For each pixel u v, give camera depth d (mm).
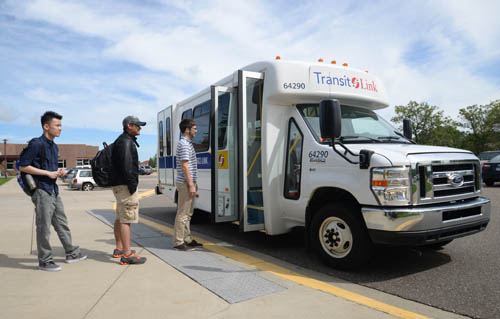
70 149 59406
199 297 3449
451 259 4902
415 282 4051
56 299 3398
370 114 5629
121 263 4551
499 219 7613
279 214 5395
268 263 4746
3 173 58938
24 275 4125
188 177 5156
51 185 4344
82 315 3045
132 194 4504
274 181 5332
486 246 5547
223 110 6191
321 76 5289
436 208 3908
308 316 3051
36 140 4238
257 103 5625
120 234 4910
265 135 5273
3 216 9391
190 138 5398
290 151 5293
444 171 4156
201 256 5000
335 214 4402
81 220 8484
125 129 4562
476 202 4336
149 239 6090
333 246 4480
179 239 5324
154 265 4527
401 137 5332
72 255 4680
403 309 3266
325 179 4531
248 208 5449
